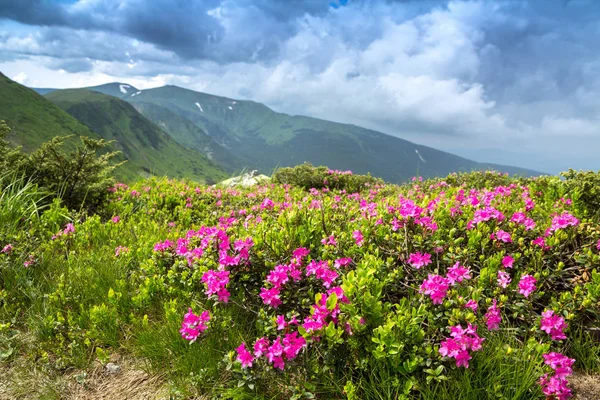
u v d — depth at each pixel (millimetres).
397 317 3170
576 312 3498
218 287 3727
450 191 7512
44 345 4082
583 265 4004
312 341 3115
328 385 3154
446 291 3334
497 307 3412
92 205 8484
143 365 3832
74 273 5199
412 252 4281
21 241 5836
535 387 2953
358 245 4391
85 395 3521
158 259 5020
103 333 4098
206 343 3703
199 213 8047
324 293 3666
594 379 3246
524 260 4289
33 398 3529
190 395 3381
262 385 3275
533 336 3322
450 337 3178
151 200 8664
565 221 4375
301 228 4840
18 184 7848
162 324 4203
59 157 7988
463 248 4547
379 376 3135
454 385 2945
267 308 3889
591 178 6836
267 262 4191
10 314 4574
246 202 8805
